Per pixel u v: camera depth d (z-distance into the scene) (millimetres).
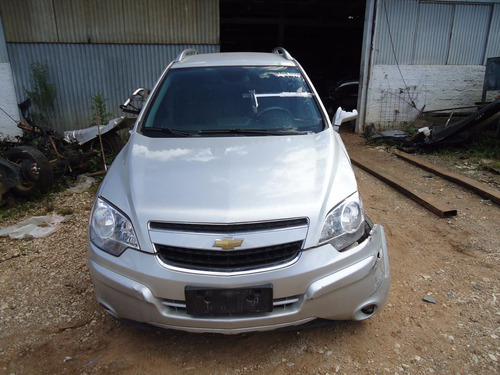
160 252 2135
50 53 7273
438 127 7398
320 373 2281
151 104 3336
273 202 2203
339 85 11305
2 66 7082
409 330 2621
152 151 2736
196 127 3123
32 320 2785
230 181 2357
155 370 2330
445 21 8805
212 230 2105
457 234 4004
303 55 16344
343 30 16188
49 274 3371
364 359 2381
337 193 2350
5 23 6941
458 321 2703
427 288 3078
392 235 3986
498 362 2344
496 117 6762
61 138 5941
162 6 7438
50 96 7371
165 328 2209
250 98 3340
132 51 7586
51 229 4195
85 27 7281
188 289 2062
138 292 2115
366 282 2256
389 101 9117
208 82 3467
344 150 2994
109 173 2715
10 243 3955
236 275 2057
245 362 2373
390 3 8461
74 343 2555
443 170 5930
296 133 3047
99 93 7324
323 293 2131
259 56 3918
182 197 2252
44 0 6996
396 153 7172
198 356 2426
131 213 2219
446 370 2295
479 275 3258
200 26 7688
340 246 2207
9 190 4898
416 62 8992
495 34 9070
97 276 2260
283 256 2127
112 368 2344
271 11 13406
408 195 5066
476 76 9266
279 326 2166
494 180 5547
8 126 7359
